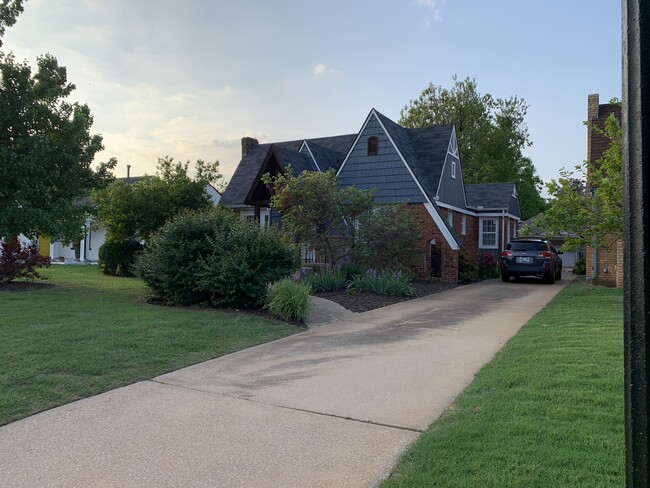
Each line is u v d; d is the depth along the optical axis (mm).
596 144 18094
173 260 11109
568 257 37969
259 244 10758
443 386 5570
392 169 19719
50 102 14773
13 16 14070
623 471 3211
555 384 5051
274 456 3844
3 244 14188
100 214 19547
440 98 48344
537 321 9250
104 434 4250
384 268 15172
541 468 3295
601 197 10406
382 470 3588
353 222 15508
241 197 23891
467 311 11148
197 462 3746
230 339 7879
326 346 7609
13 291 13000
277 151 20031
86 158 15094
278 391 5445
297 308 9570
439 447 3766
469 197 29484
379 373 6129
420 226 18703
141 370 6109
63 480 3469
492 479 3180
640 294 1357
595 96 19125
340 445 4039
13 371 5695
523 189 50062
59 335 7434
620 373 5250
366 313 10906
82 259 30562
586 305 10805
